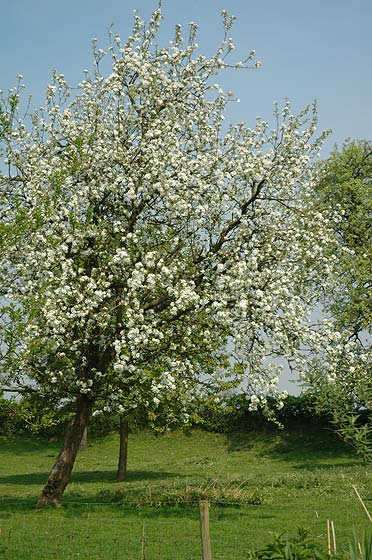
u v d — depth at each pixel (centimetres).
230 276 1529
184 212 1546
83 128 1719
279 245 1612
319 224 1634
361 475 2264
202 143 1719
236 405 4319
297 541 654
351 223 3272
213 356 1684
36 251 1541
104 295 1473
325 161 3491
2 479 3256
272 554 626
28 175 1664
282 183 1641
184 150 1686
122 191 1650
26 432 4844
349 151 3628
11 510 1752
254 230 1620
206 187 1541
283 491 2095
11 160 1683
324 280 1630
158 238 1694
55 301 1451
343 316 2981
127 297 1482
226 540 1415
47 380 1689
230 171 1661
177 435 4734
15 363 1302
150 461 4028
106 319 1537
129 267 1541
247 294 1484
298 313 1484
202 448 4416
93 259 1677
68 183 1584
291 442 4225
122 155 1616
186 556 1277
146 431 4831
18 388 1708
